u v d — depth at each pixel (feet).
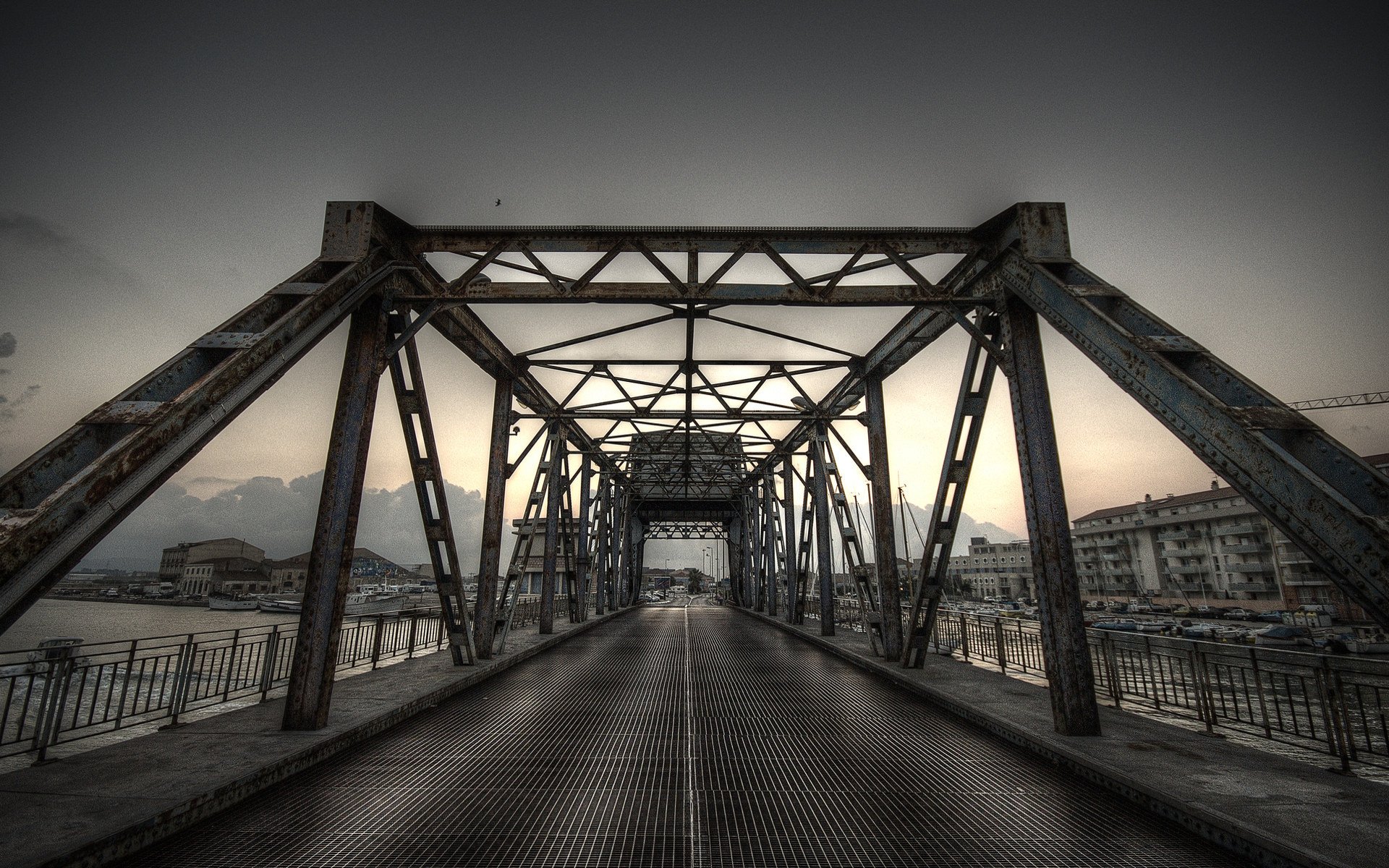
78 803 12.57
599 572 75.56
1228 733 24.56
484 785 15.62
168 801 12.69
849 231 24.32
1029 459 21.17
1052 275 19.67
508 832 12.80
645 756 18.10
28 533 10.07
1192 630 118.32
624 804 14.37
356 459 20.88
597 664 37.91
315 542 20.03
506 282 24.56
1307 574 174.09
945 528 30.58
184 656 19.44
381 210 22.04
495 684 30.37
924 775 16.47
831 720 22.66
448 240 24.39
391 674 29.27
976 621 39.01
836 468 46.19
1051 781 15.96
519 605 60.64
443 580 29.71
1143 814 13.79
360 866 11.34
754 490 88.48
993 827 13.12
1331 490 10.28
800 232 24.47
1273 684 17.81
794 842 12.39
